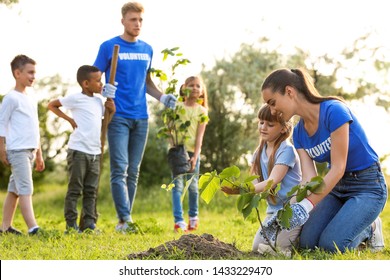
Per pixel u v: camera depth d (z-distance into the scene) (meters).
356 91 19.20
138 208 15.88
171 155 9.12
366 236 5.71
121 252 5.83
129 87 8.81
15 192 8.10
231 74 18.48
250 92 18.31
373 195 5.43
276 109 5.24
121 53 8.81
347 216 5.37
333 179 5.16
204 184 5.08
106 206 16.78
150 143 18.30
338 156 5.19
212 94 18.03
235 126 17.92
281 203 5.80
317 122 5.29
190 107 9.30
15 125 7.90
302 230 5.51
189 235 5.36
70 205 8.16
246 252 5.30
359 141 5.38
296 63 19.25
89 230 7.87
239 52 19.23
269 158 5.83
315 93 5.29
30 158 7.97
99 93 8.37
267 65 19.05
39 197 18.52
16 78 8.02
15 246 6.43
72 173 8.16
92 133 8.23
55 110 8.30
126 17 8.88
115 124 8.67
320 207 5.58
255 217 9.75
